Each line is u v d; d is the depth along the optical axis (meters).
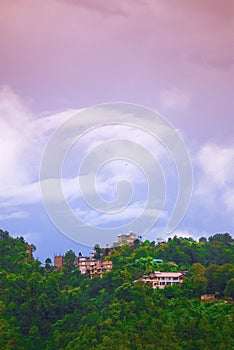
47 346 190.50
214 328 180.12
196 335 176.88
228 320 184.38
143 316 182.62
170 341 172.88
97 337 179.12
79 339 181.38
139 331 176.00
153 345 169.12
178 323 179.62
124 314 185.62
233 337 176.75
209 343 173.62
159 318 183.25
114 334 174.75
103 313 191.50
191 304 194.00
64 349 184.50
